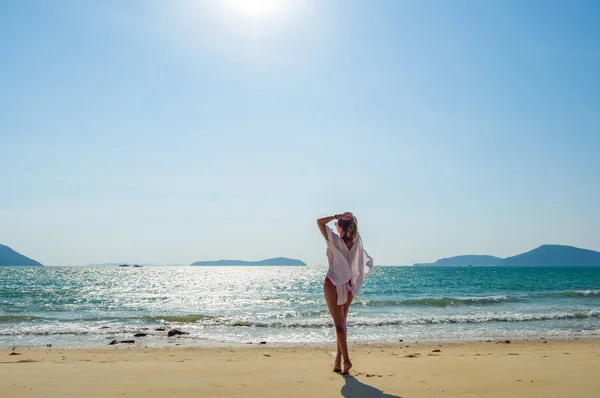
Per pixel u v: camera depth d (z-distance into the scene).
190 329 16.09
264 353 10.66
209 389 4.96
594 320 18.17
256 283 63.06
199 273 119.62
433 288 46.41
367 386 5.09
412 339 13.62
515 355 9.19
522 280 65.50
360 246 5.81
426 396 4.62
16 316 19.72
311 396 4.62
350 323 17.33
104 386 5.15
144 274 104.19
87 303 29.23
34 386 5.16
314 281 69.50
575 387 5.07
